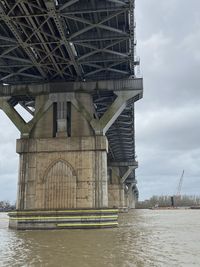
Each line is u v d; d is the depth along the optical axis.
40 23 33.94
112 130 72.75
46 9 32.09
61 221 39.19
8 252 22.34
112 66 44.62
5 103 45.47
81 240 28.70
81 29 36.66
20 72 45.00
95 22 35.53
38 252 22.23
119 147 95.12
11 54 42.22
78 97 44.84
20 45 37.97
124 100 44.28
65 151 42.34
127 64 44.88
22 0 30.23
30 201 41.53
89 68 46.16
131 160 113.94
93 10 33.19
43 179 41.94
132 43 39.19
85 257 20.05
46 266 17.28
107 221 39.84
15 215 40.25
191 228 45.53
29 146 43.00
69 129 44.22
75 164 41.91
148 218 79.25
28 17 32.53
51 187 41.69
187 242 28.11
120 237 31.31
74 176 41.59
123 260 19.03
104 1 33.12
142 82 44.62
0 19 33.22
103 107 55.94
